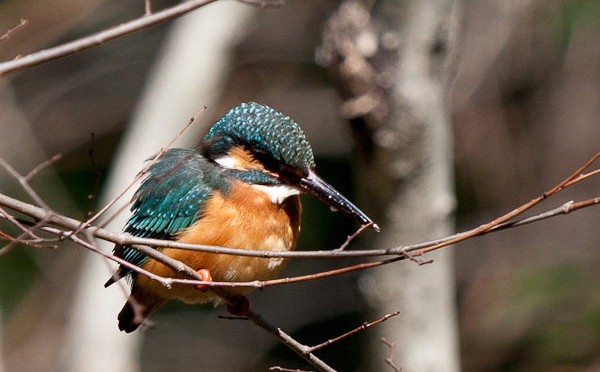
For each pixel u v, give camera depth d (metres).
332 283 15.22
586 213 14.38
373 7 9.38
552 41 14.39
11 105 15.02
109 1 16.11
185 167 7.40
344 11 9.41
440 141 9.62
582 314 13.41
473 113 14.31
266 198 7.12
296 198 7.34
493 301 13.94
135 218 7.52
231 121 7.41
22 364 13.81
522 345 13.53
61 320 14.09
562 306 13.54
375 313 10.05
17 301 14.13
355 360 15.00
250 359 15.03
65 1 14.85
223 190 7.15
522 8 14.38
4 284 14.19
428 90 9.38
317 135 15.72
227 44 13.81
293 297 15.27
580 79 14.41
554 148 14.38
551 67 14.43
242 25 13.91
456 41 11.65
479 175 14.43
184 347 15.05
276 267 7.17
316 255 5.44
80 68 16.23
